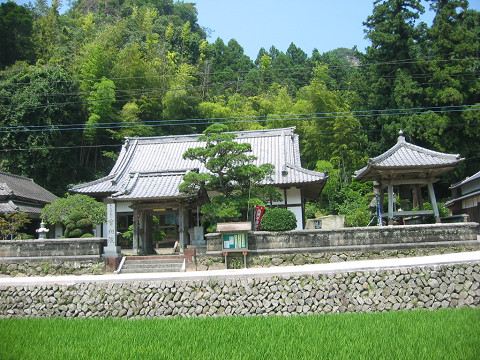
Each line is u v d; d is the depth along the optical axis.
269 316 12.06
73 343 9.64
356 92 44.75
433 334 9.23
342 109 40.19
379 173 17.78
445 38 37.06
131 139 29.89
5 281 14.13
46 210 19.72
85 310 13.08
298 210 22.97
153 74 44.56
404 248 15.74
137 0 81.94
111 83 37.91
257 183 18.06
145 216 19.61
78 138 39.34
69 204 19.80
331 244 15.95
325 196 36.81
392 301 12.22
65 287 13.45
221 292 12.82
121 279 13.33
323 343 9.02
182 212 18.34
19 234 21.31
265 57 68.31
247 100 53.00
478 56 37.06
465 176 34.81
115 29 53.16
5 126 35.78
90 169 40.56
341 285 12.48
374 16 40.53
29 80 37.66
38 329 11.05
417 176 17.95
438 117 34.50
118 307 13.00
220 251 16.28
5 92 36.66
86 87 39.34
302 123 41.41
